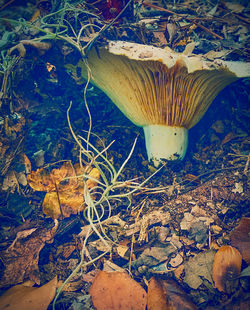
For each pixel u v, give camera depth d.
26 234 0.19
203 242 0.18
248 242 0.17
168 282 0.17
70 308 0.16
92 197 0.21
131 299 0.16
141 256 0.18
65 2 0.20
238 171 0.21
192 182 0.22
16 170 0.21
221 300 0.16
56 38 0.19
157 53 0.18
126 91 0.20
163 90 0.19
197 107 0.21
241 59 0.20
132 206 0.21
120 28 0.22
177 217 0.19
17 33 0.19
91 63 0.20
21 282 0.17
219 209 0.20
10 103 0.22
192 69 0.18
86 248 0.19
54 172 0.21
